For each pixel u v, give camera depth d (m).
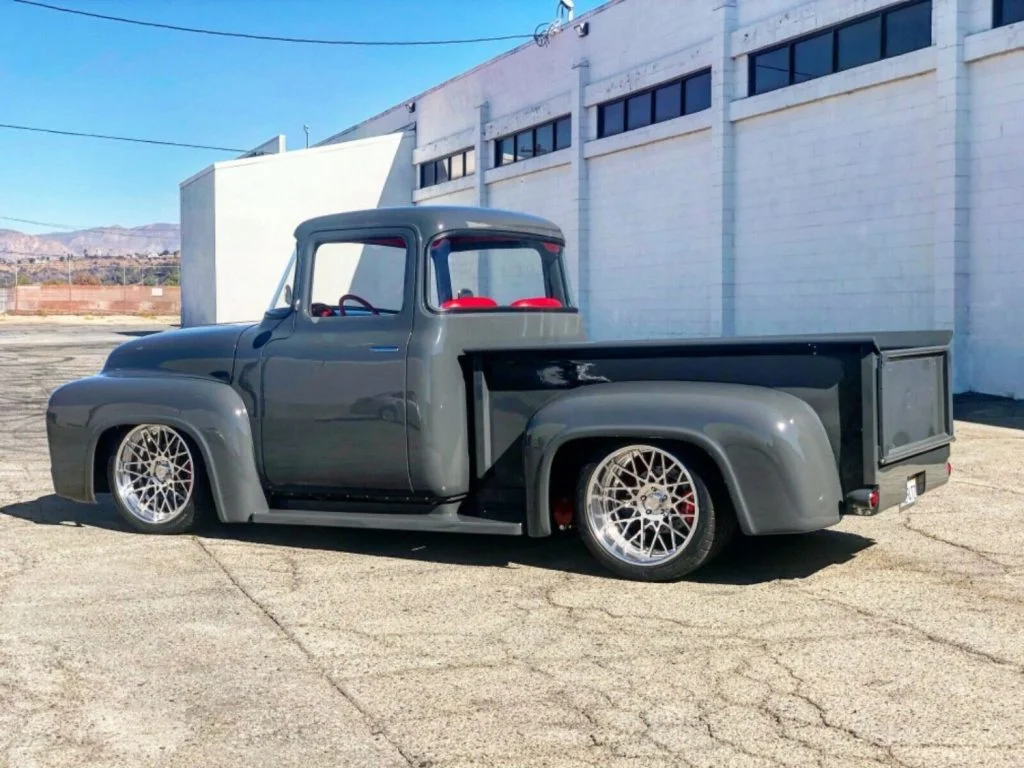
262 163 28.97
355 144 29.98
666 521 5.36
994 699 3.82
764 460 4.91
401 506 6.13
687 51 19.00
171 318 60.34
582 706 3.84
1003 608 4.91
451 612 4.98
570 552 6.10
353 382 6.03
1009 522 6.71
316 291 6.29
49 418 6.88
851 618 4.77
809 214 16.52
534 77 24.33
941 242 13.98
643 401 5.19
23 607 5.14
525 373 5.76
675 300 19.86
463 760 3.43
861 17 15.41
